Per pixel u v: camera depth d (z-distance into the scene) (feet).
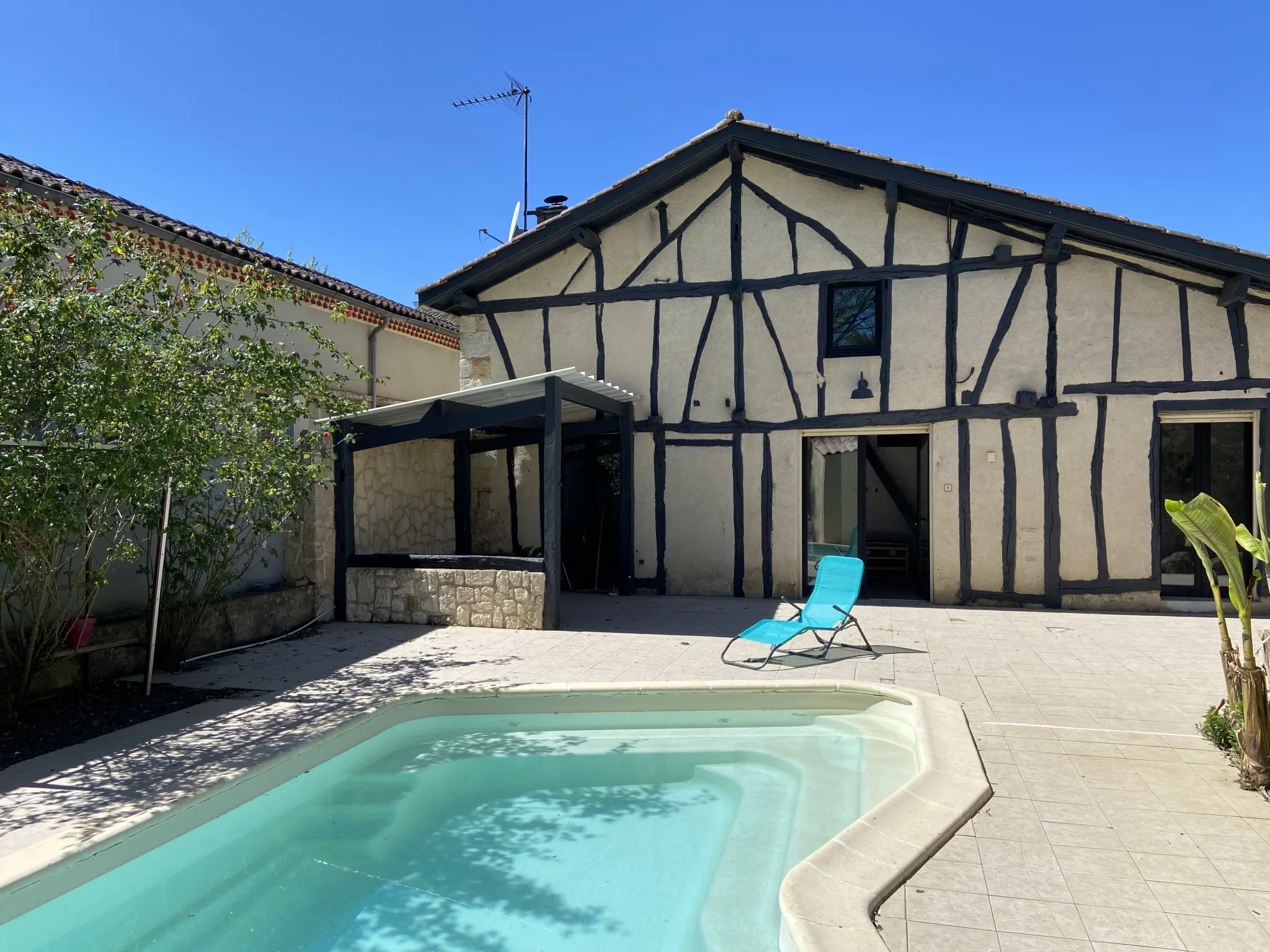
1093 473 26.25
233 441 17.88
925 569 31.94
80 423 13.75
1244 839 9.98
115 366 13.87
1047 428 26.55
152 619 17.85
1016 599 26.96
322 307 29.89
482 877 11.04
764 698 17.53
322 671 19.56
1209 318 25.17
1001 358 26.99
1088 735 13.88
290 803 13.66
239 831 12.64
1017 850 9.80
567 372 23.76
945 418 27.55
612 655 20.56
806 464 30.17
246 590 24.59
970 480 27.32
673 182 30.17
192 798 11.89
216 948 9.54
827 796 13.19
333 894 10.67
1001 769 12.40
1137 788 11.59
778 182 29.25
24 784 12.50
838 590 20.89
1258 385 24.81
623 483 30.58
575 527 33.81
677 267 30.50
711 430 30.14
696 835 12.13
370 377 20.63
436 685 17.89
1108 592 26.22
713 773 14.55
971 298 27.25
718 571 30.12
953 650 20.59
